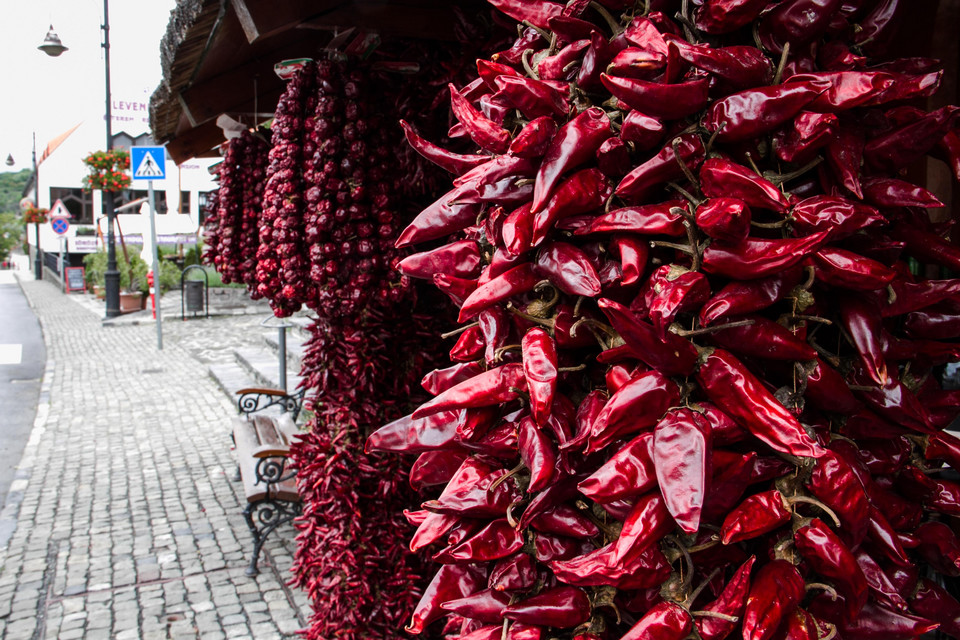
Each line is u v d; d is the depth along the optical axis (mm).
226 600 3977
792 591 957
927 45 1891
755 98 997
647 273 1107
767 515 956
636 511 981
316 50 3355
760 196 968
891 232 1177
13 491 5699
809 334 1113
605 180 1127
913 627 1050
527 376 1082
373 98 2520
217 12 2389
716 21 1039
